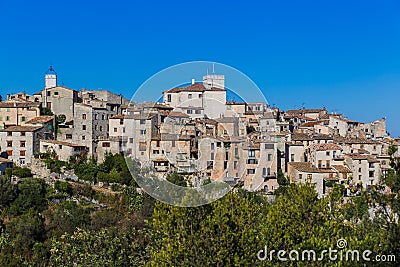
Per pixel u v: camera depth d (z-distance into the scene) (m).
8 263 43.22
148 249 33.84
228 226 17.36
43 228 51.53
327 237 17.08
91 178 66.88
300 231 17.77
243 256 17.05
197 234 17.45
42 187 60.19
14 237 49.41
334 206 18.92
